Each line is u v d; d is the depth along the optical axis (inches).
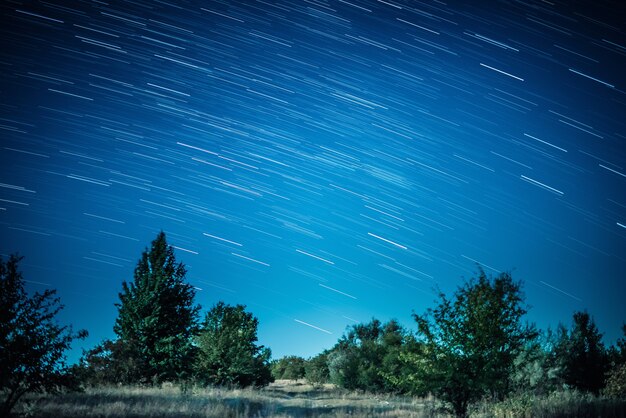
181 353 950.4
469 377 442.0
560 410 469.4
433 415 538.6
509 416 465.4
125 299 1010.1
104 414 463.2
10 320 397.4
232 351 1090.1
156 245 1068.5
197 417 508.4
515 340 458.3
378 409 693.3
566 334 884.6
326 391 1202.6
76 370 434.0
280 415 605.0
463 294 472.4
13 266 408.2
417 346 473.7
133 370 876.6
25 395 540.7
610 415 456.1
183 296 1033.5
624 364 727.1
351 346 1300.4
